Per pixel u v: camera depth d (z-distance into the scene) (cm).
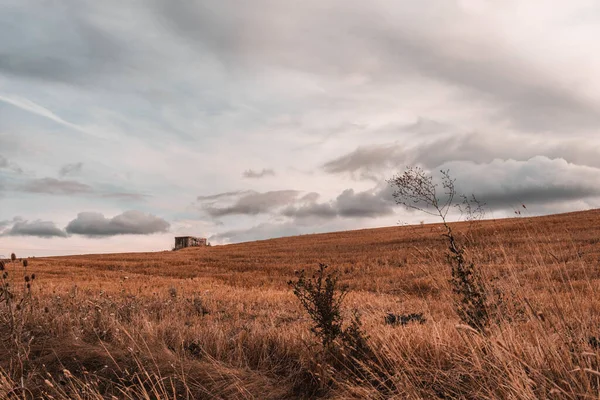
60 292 1520
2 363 500
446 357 425
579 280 702
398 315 817
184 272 3497
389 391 387
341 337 496
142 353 525
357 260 3394
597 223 3766
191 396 421
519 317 443
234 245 7231
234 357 547
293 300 1497
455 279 484
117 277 2992
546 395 304
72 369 490
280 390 438
